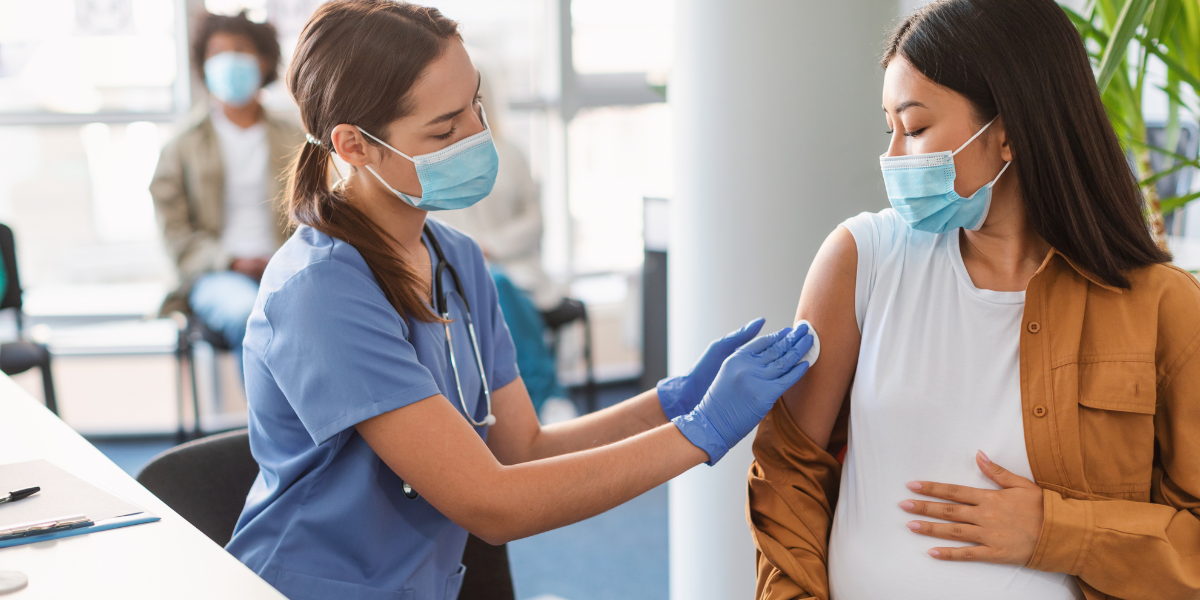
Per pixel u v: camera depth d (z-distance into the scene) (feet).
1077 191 3.34
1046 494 3.36
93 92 12.77
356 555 3.85
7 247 10.44
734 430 3.76
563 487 3.60
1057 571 3.37
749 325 4.41
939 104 3.38
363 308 3.64
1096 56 4.83
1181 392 3.34
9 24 12.28
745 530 5.60
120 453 12.32
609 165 15.49
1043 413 3.42
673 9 5.62
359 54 3.68
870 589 3.63
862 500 3.68
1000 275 3.62
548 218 15.47
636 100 15.40
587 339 13.47
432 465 3.54
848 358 3.86
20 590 2.82
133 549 3.12
